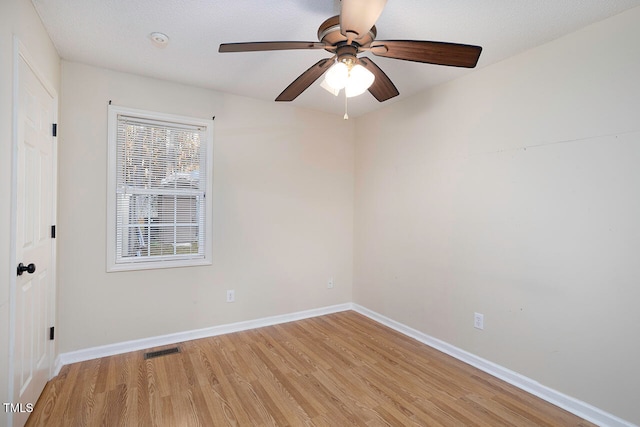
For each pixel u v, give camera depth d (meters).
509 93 2.35
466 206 2.63
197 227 3.04
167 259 2.91
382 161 3.50
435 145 2.90
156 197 2.86
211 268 3.08
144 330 2.79
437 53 1.63
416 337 3.06
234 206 3.19
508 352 2.34
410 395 2.13
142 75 2.74
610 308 1.85
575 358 1.99
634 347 1.77
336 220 3.81
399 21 1.92
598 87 1.90
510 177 2.33
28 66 1.74
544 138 2.15
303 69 2.62
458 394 2.15
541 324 2.16
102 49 2.31
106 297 2.63
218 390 2.15
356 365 2.53
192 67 2.59
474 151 2.58
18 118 1.58
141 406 1.96
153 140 2.84
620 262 1.82
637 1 1.71
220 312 3.13
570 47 2.02
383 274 3.47
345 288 3.88
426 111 2.99
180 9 1.84
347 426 1.82
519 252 2.28
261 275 3.34
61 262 2.46
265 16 1.90
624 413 1.79
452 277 2.74
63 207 2.46
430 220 2.95
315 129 3.65
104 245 2.62
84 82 2.54
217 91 3.09
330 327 3.34
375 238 3.59
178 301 2.93
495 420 1.89
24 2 1.66
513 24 1.94
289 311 3.52
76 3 1.78
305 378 2.32
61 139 2.45
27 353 1.78
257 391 2.14
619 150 1.82
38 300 1.96
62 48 2.29
